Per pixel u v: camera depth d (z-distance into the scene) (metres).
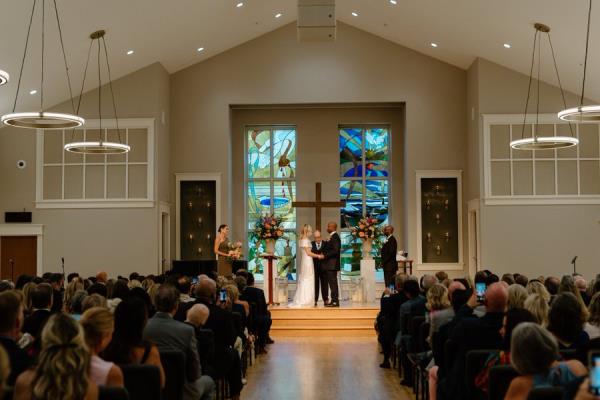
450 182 18.61
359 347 13.36
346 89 18.62
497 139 17.36
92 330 4.06
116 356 4.59
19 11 12.22
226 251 15.53
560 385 3.60
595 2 12.47
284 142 19.75
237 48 18.78
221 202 18.53
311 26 13.92
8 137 17.53
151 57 17.06
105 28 14.41
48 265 17.31
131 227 17.30
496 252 17.09
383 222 19.62
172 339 5.58
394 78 18.64
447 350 5.78
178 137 18.70
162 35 16.02
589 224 17.06
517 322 4.59
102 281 10.92
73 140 17.55
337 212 19.36
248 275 12.97
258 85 18.69
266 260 17.12
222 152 18.62
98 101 17.45
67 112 17.41
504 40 15.80
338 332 15.30
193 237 18.62
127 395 3.63
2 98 15.55
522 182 17.25
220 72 18.75
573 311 4.40
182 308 7.84
